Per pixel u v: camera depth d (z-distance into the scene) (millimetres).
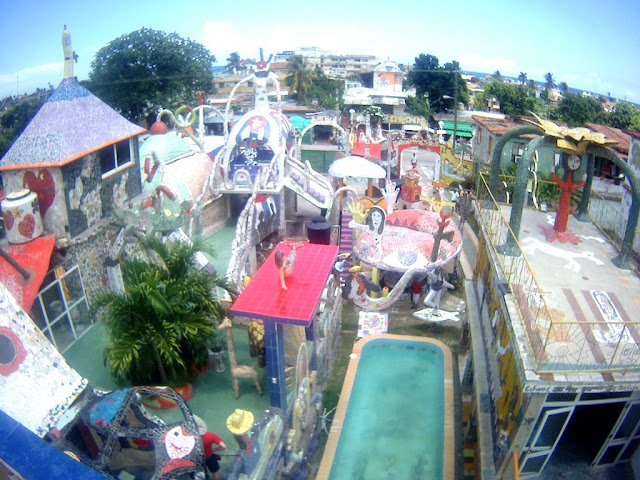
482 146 40625
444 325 22891
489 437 13062
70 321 15727
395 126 71438
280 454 13586
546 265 13938
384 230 25609
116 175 17562
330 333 19562
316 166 50469
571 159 14734
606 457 12242
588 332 10422
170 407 14133
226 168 26859
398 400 17938
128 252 17625
